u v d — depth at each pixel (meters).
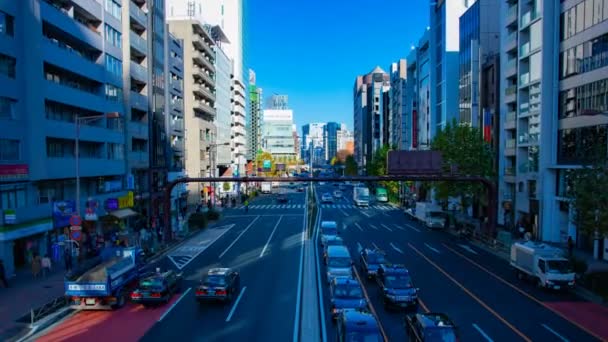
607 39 34.38
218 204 85.75
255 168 130.75
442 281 27.89
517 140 48.44
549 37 42.19
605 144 34.25
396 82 118.56
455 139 49.22
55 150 39.06
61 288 25.94
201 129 80.44
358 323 16.31
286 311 22.06
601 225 24.69
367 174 122.19
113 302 22.16
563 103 40.50
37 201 34.91
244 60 137.25
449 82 75.62
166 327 19.86
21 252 32.72
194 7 105.88
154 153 59.88
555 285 24.89
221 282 23.12
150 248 37.62
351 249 39.25
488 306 22.80
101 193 45.31
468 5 75.50
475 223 55.12
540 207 42.72
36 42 34.25
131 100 52.53
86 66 42.19
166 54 64.75
